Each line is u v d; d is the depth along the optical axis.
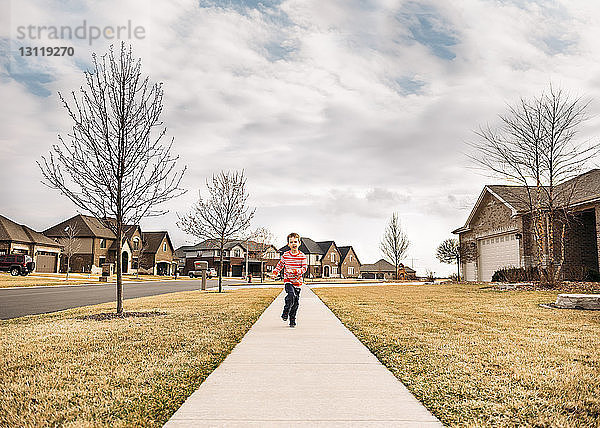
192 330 8.78
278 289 26.94
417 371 5.63
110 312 12.16
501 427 3.90
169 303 15.16
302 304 14.82
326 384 5.07
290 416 4.05
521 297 15.48
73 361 6.11
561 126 18.52
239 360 6.26
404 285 31.66
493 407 4.35
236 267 72.38
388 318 10.72
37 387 4.96
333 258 84.38
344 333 8.61
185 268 74.25
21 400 4.56
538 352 6.70
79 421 3.98
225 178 23.78
